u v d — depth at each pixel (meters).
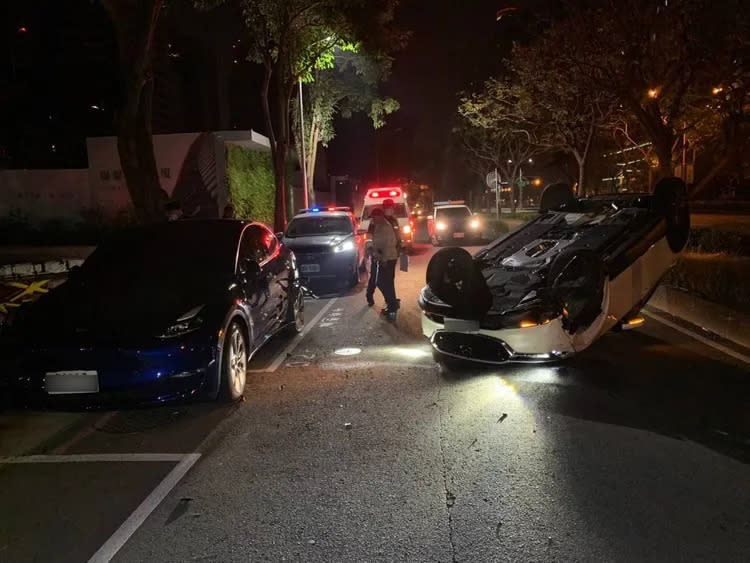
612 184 32.44
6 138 30.81
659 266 7.50
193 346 5.39
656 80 13.94
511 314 6.19
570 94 18.67
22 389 5.22
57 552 3.53
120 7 10.51
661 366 6.73
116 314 5.64
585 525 3.62
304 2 19.92
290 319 8.66
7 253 17.28
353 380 6.61
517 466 4.42
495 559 3.32
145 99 11.54
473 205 74.25
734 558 3.28
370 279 10.90
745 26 11.62
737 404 5.53
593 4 14.87
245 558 3.41
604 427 5.09
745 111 13.85
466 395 5.98
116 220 22.05
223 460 4.70
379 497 4.03
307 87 30.77
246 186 26.89
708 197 37.00
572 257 6.19
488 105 24.45
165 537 3.65
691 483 4.11
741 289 8.46
